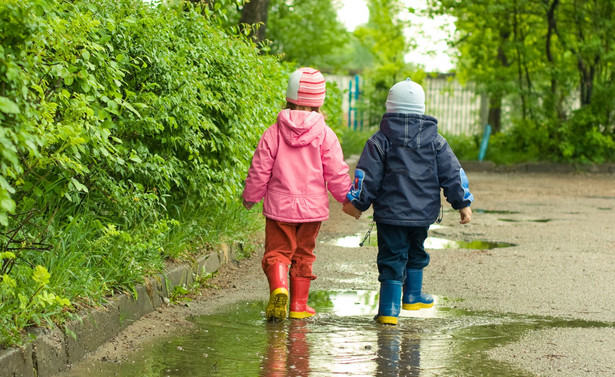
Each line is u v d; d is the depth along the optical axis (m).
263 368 3.63
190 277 5.39
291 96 4.97
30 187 3.79
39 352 3.29
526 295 5.52
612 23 18.05
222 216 6.69
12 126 3.01
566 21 18.83
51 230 4.09
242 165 6.32
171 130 5.15
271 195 4.82
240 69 6.41
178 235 5.59
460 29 19.39
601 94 18.25
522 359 3.88
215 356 3.81
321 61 29.28
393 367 3.71
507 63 20.78
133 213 4.89
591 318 4.86
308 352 3.95
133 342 4.00
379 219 4.76
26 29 3.07
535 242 8.14
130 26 4.88
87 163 4.43
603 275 6.29
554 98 18.81
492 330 4.51
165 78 5.07
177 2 5.91
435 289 5.72
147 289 4.61
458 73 22.75
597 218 10.30
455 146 21.06
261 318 4.71
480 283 5.94
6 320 3.25
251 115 6.79
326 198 4.91
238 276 5.97
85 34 3.97
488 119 22.89
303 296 4.83
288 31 27.48
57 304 3.58
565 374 3.65
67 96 3.65
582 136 18.91
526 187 15.06
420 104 4.85
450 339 4.29
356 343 4.16
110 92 4.29
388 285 4.70
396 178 4.74
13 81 3.05
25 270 3.49
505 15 18.69
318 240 8.15
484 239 8.36
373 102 25.23
